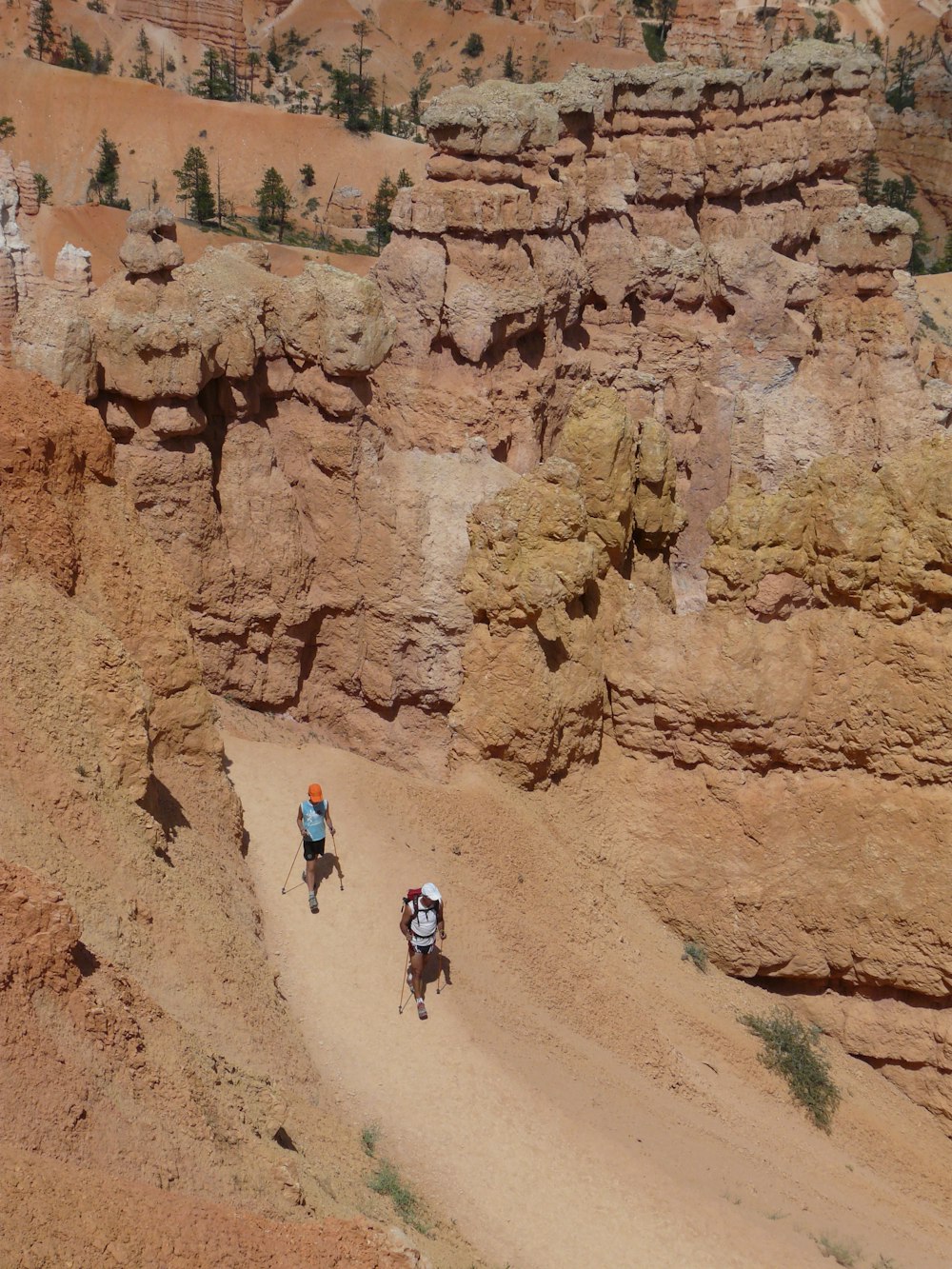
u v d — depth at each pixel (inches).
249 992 745.0
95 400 1015.0
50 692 752.3
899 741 933.8
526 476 1006.4
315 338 1078.4
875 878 954.7
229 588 1079.0
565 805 1019.3
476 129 1173.7
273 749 1007.0
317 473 1112.2
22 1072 486.6
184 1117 543.2
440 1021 816.3
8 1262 408.2
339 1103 742.5
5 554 802.8
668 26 7746.1
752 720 963.3
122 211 4685.0
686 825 1004.6
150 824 772.6
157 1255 452.1
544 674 991.0
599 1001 906.1
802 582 962.1
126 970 639.8
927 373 2144.4
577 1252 698.2
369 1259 517.3
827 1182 861.8
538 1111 771.4
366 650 1154.0
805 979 1002.1
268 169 6131.9
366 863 916.6
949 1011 970.1
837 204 2080.5
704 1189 762.8
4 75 6432.1
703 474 1578.5
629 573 1110.4
